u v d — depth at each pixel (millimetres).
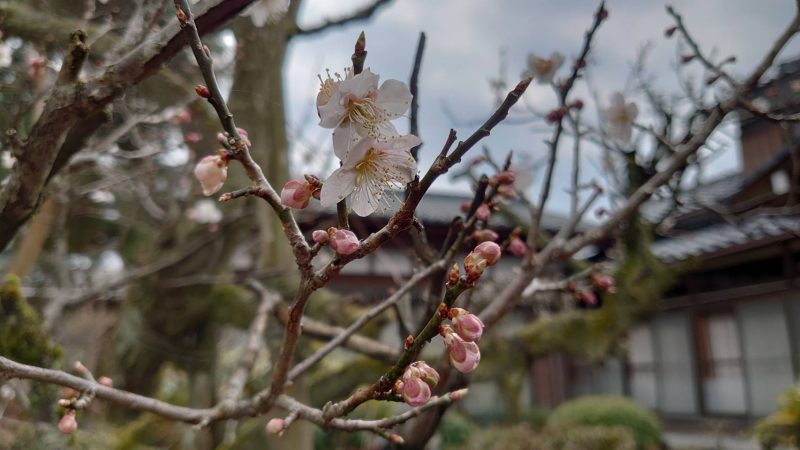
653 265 4176
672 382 9141
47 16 2906
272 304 2736
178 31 1263
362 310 3691
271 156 3494
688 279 8797
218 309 4094
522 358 4031
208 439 4570
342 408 1131
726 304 8375
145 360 4508
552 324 4113
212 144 3471
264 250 3516
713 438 7941
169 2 1985
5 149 2312
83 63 1275
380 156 979
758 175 7742
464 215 1985
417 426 1861
